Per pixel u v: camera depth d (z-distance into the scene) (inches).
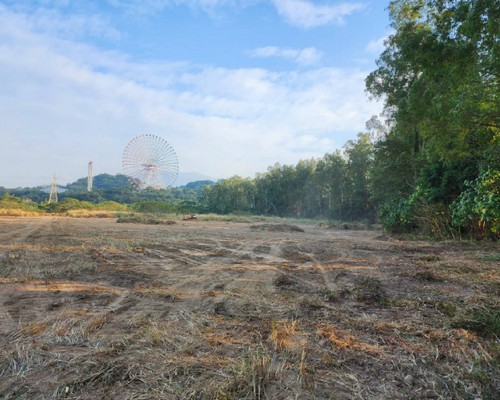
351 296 167.6
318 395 81.0
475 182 434.6
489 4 280.2
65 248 328.5
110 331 120.8
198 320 131.6
